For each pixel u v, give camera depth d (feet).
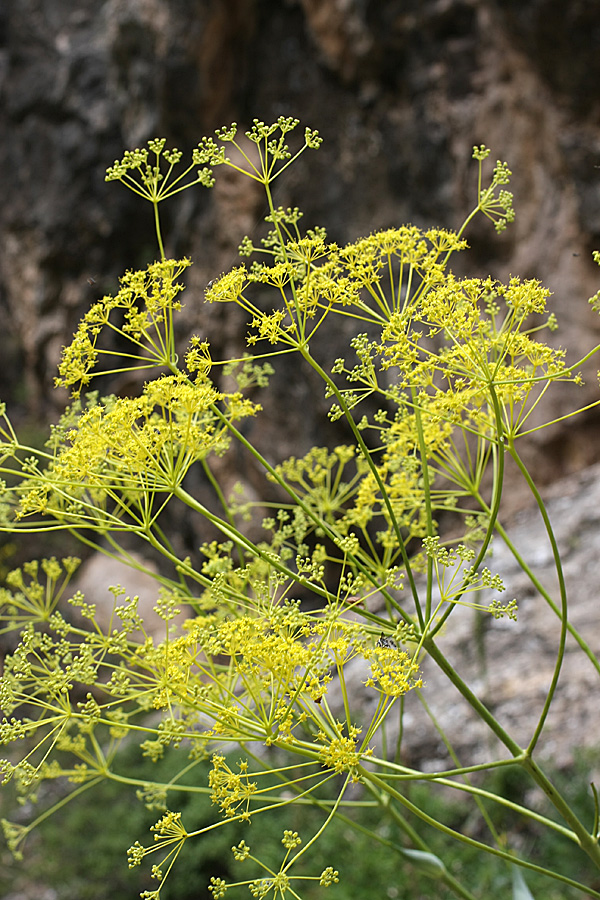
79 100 29.17
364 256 4.44
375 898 11.20
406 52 19.97
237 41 22.93
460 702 14.62
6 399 35.22
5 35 31.60
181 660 4.10
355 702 14.61
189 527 23.20
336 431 19.29
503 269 19.35
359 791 13.57
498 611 4.05
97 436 4.34
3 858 15.92
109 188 28.58
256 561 5.44
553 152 18.53
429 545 4.09
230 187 21.93
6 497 4.80
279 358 19.80
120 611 4.32
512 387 4.36
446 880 5.00
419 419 4.49
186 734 4.15
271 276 4.31
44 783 17.81
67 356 4.33
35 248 31.04
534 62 18.34
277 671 3.77
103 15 29.99
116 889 13.96
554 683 3.99
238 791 3.84
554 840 11.51
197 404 4.25
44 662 4.63
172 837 3.92
